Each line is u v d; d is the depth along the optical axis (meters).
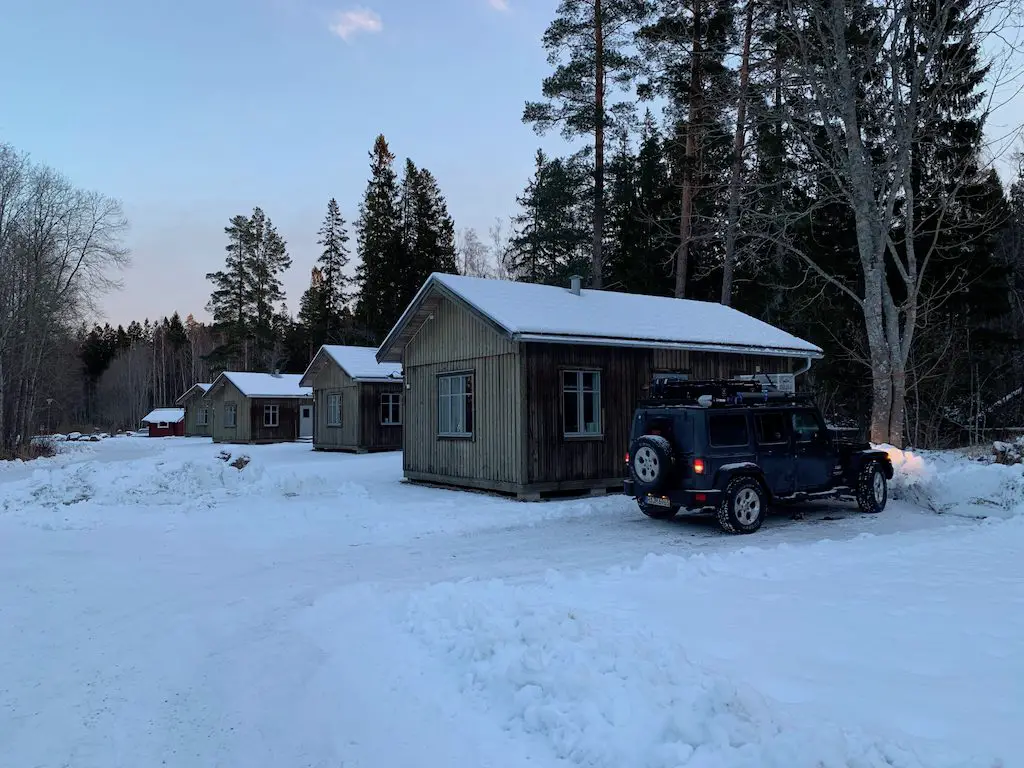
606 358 15.60
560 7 27.84
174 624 6.48
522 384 14.35
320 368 32.94
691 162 26.30
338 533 10.95
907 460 14.66
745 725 3.52
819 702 3.97
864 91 17.80
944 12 15.14
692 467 10.68
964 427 24.59
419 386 17.97
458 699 4.48
